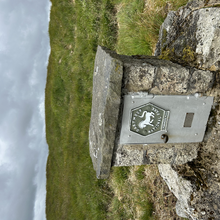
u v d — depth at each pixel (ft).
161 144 7.06
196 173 7.39
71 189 17.12
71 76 17.54
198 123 6.97
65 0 18.34
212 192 7.05
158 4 10.89
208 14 6.64
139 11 12.02
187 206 7.45
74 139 17.51
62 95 18.80
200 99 6.69
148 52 11.94
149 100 6.21
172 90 6.36
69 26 17.95
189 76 6.34
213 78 6.61
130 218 12.32
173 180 8.18
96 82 6.80
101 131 5.91
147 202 11.43
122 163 7.00
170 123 6.69
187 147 7.40
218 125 6.91
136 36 12.27
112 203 13.69
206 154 7.36
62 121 18.86
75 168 17.06
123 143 6.52
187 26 7.52
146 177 11.71
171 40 8.45
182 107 6.59
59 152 19.17
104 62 5.98
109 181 14.17
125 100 6.01
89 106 16.25
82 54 16.44
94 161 6.91
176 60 7.53
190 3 7.79
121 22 13.16
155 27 11.14
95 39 15.11
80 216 15.61
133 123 6.30
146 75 5.92
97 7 14.85
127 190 12.56
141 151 6.96
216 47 6.40
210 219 7.03
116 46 13.83
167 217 10.34
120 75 5.44
